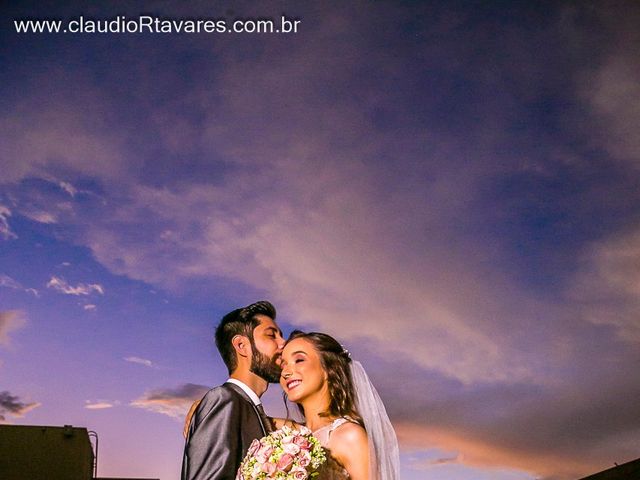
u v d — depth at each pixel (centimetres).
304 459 281
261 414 342
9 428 696
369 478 285
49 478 691
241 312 362
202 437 327
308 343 311
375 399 305
